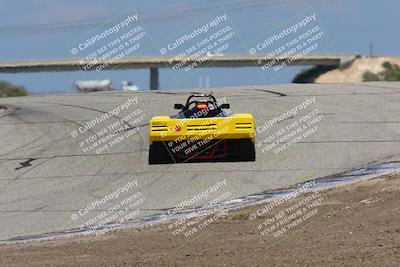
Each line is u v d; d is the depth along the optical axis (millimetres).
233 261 19016
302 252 19516
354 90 69375
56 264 20016
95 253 21828
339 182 32562
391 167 35188
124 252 21703
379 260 17609
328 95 65500
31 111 66875
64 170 41750
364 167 36469
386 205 25078
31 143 50875
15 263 20641
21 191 37438
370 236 20703
